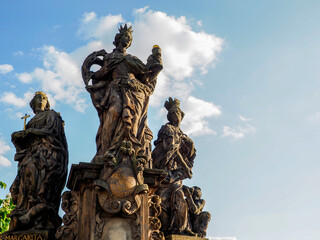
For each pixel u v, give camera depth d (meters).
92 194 12.32
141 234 12.11
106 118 13.41
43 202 13.71
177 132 15.29
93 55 14.52
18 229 13.33
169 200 14.39
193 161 15.48
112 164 12.31
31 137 14.39
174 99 15.81
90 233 11.92
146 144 13.84
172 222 14.05
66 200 12.77
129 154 12.59
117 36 14.93
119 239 11.96
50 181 13.93
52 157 14.20
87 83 14.13
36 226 13.35
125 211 12.01
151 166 13.83
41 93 15.62
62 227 12.47
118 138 13.19
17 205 13.76
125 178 12.29
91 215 12.08
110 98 13.60
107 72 14.12
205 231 14.48
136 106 13.54
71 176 12.73
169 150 14.87
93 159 13.09
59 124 14.80
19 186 13.97
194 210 14.49
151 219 12.63
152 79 14.34
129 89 13.71
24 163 14.02
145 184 12.40
